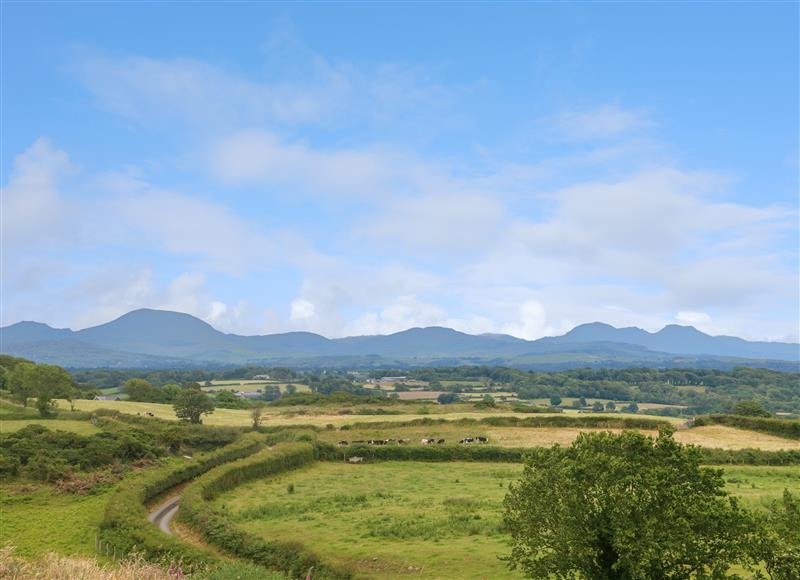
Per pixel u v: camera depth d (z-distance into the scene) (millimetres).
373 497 61938
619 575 23438
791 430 91688
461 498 57875
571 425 105125
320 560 37625
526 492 25750
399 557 37969
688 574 22219
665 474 22625
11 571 24141
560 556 23812
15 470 67375
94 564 27719
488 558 36250
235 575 28125
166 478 66938
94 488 65125
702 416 103688
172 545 42031
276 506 57500
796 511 21641
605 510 23141
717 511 21719
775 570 20875
